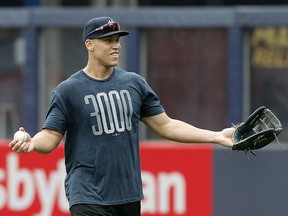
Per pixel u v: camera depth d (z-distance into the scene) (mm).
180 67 39062
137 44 39281
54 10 39844
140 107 18875
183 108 39062
